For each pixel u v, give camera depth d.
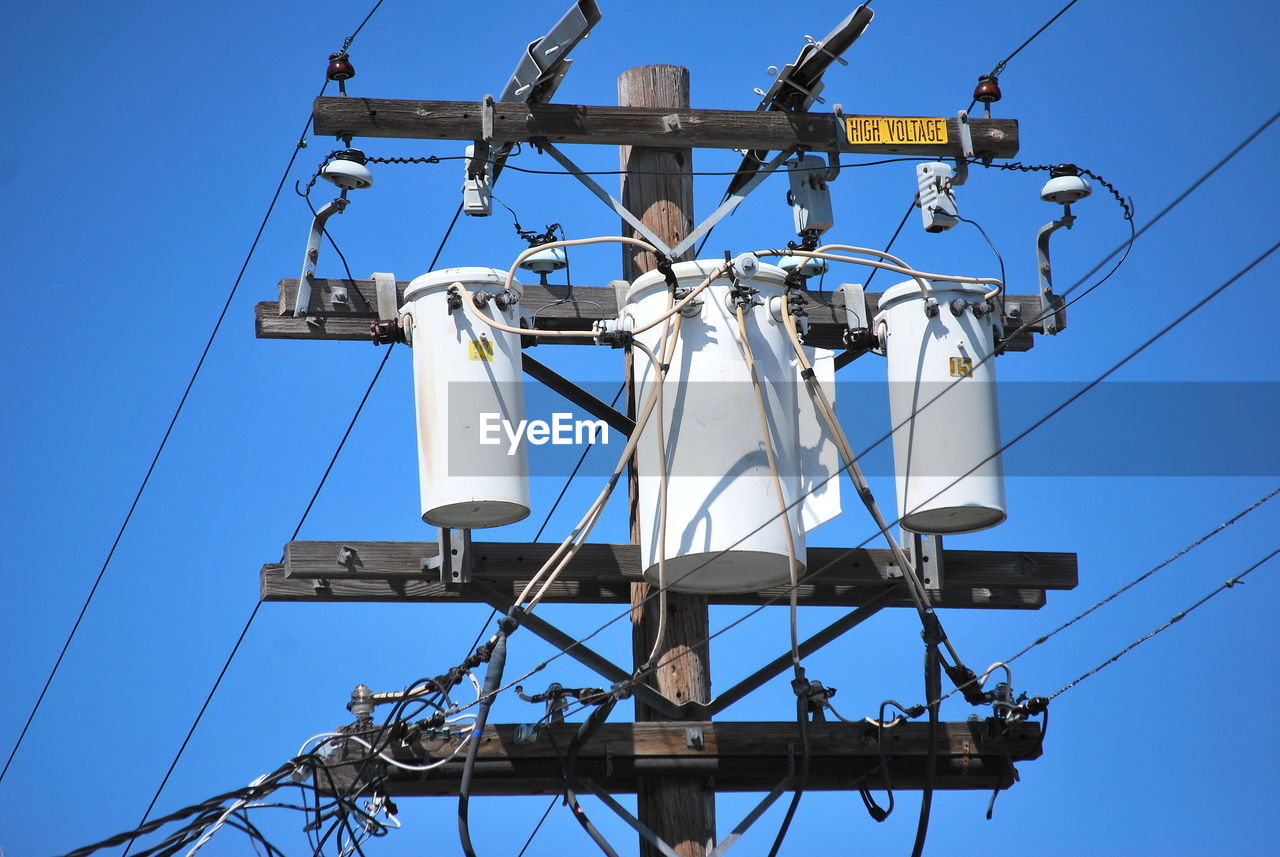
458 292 13.19
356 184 13.59
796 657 13.09
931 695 13.41
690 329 13.19
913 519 13.63
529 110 13.78
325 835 12.87
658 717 13.78
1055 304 14.30
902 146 14.12
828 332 14.30
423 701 12.95
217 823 12.49
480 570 13.35
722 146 14.06
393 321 13.55
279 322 13.63
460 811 12.66
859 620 14.04
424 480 13.13
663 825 13.51
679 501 12.94
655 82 14.63
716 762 13.48
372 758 12.84
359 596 13.38
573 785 13.18
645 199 14.37
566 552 13.43
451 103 13.71
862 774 13.69
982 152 14.24
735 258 13.09
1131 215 14.01
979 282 13.70
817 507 13.23
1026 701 13.69
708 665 13.98
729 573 13.23
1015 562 14.11
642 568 13.28
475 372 13.16
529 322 13.62
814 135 14.08
